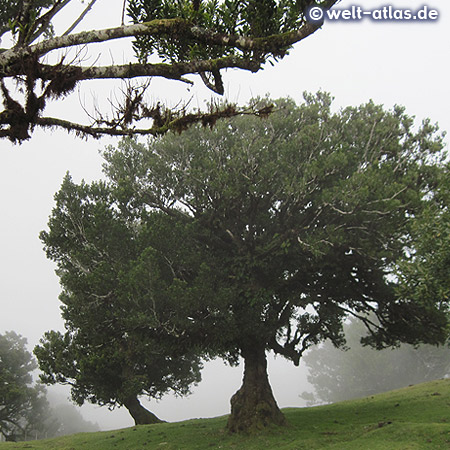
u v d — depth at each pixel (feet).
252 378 65.00
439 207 47.26
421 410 62.95
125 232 65.21
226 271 63.67
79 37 18.22
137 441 65.57
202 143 67.87
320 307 72.59
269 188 62.59
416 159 65.41
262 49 19.53
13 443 82.64
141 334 60.44
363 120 68.28
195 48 21.39
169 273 63.52
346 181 54.95
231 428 61.72
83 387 91.81
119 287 58.34
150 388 102.73
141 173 71.05
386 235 56.80
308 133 62.80
